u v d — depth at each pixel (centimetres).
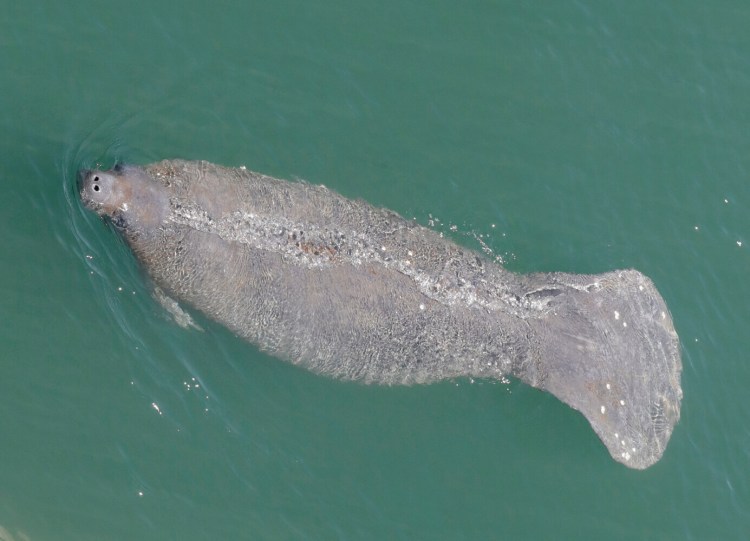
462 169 1450
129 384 1273
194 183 1261
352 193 1376
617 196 1484
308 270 1244
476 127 1487
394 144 1447
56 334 1280
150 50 1434
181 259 1238
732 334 1438
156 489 1243
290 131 1419
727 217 1500
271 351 1284
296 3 1515
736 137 1549
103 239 1277
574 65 1555
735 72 1595
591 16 1598
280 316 1248
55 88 1383
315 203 1301
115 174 1234
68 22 1429
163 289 1273
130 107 1384
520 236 1423
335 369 1290
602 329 1358
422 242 1334
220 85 1430
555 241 1433
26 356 1268
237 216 1250
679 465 1356
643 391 1353
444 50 1528
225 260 1234
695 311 1440
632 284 1409
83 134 1350
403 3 1552
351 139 1437
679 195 1502
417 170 1433
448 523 1291
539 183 1466
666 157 1521
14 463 1231
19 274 1291
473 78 1518
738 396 1409
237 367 1298
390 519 1280
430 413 1330
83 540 1213
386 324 1265
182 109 1398
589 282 1393
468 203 1426
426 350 1289
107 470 1242
